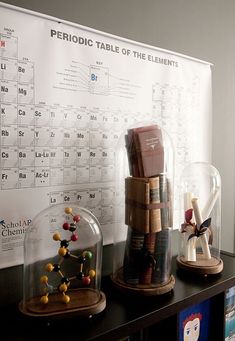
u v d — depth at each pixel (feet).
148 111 3.59
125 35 3.42
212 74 4.36
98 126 3.21
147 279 2.62
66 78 2.98
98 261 2.65
